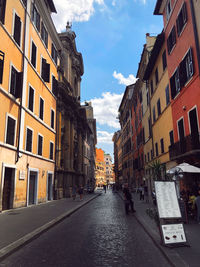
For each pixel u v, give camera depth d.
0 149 14.34
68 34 37.09
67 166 32.81
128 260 5.25
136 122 39.66
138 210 14.73
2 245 6.24
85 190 44.12
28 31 19.31
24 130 18.00
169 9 18.97
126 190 13.86
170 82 18.39
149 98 27.52
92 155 68.69
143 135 33.16
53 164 26.42
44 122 23.44
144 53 29.50
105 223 10.55
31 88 20.00
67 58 36.31
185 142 14.41
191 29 14.21
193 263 4.67
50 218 11.34
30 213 13.48
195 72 13.78
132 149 45.28
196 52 13.51
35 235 7.62
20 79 16.97
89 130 62.00
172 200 6.54
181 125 16.70
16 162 16.44
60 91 29.75
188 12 14.69
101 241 7.09
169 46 18.84
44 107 23.52
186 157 14.82
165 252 5.50
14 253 5.92
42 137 22.62
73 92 39.81
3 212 14.09
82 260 5.26
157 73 23.77
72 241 7.13
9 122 15.77
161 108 22.36
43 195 22.44
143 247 6.38
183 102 15.93
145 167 32.03
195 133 14.33
